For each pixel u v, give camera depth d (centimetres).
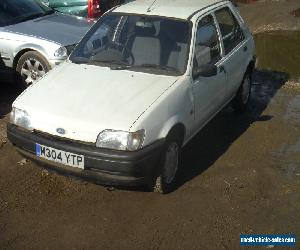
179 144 473
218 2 588
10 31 684
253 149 570
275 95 759
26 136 430
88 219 422
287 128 632
